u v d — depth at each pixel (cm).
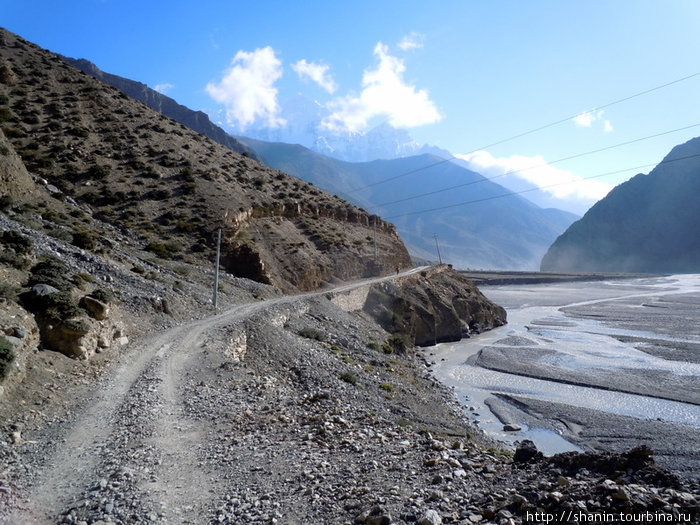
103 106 8906
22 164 5191
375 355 4325
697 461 2731
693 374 4778
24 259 2394
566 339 7075
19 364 1552
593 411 3659
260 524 825
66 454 1176
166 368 2145
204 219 6506
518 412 3712
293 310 4616
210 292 4450
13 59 9131
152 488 985
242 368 2305
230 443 1298
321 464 1123
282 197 8525
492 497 838
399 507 841
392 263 9325
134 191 6638
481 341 7319
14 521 836
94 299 2269
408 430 1612
